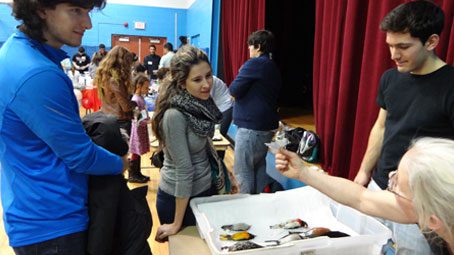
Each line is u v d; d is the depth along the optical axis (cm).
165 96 131
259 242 115
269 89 248
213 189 146
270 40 250
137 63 439
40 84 86
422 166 67
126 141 121
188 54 129
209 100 138
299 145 292
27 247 98
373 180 149
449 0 154
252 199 134
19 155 94
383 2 196
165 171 136
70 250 101
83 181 104
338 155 249
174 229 130
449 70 122
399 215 87
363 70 215
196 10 873
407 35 118
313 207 138
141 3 1058
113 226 108
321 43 278
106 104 306
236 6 503
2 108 89
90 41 1046
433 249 81
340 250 107
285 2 595
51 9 90
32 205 96
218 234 119
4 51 91
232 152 467
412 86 130
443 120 122
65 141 91
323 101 275
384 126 152
